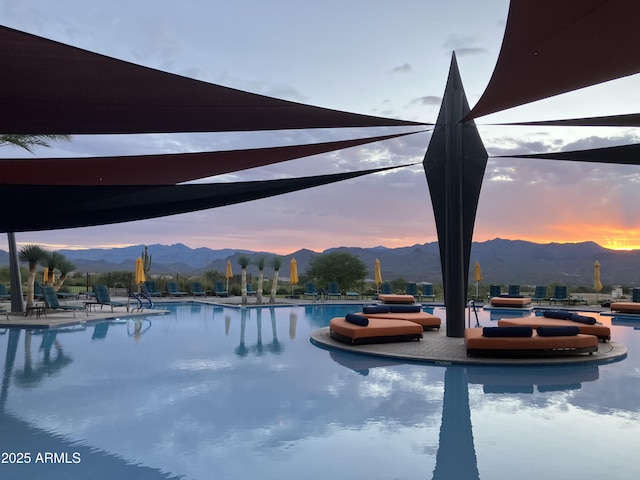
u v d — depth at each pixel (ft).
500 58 17.74
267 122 23.02
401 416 19.20
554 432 17.48
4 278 77.56
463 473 14.07
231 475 13.88
